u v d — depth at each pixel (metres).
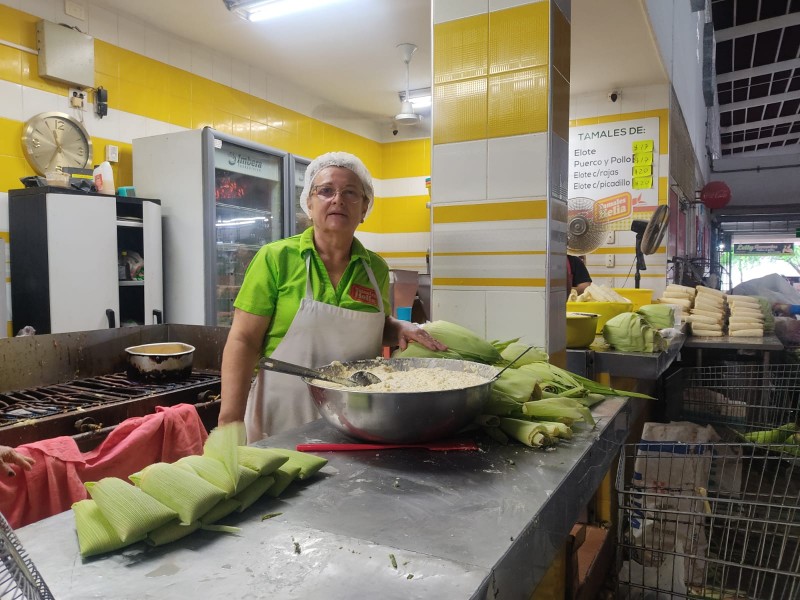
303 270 1.94
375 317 1.96
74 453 1.74
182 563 0.75
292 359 1.91
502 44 2.25
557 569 1.61
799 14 7.72
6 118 3.44
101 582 0.70
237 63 5.14
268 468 0.95
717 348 3.66
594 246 4.72
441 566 0.74
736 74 9.68
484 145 2.30
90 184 3.48
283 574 0.72
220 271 4.23
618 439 1.57
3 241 3.04
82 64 3.77
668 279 5.59
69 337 2.64
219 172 4.20
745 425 3.16
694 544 1.89
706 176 12.32
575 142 5.60
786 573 1.65
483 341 1.79
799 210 14.50
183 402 2.43
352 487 1.03
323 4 4.00
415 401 1.16
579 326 2.55
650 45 4.38
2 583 0.52
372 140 7.12
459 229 2.36
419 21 4.35
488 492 1.01
